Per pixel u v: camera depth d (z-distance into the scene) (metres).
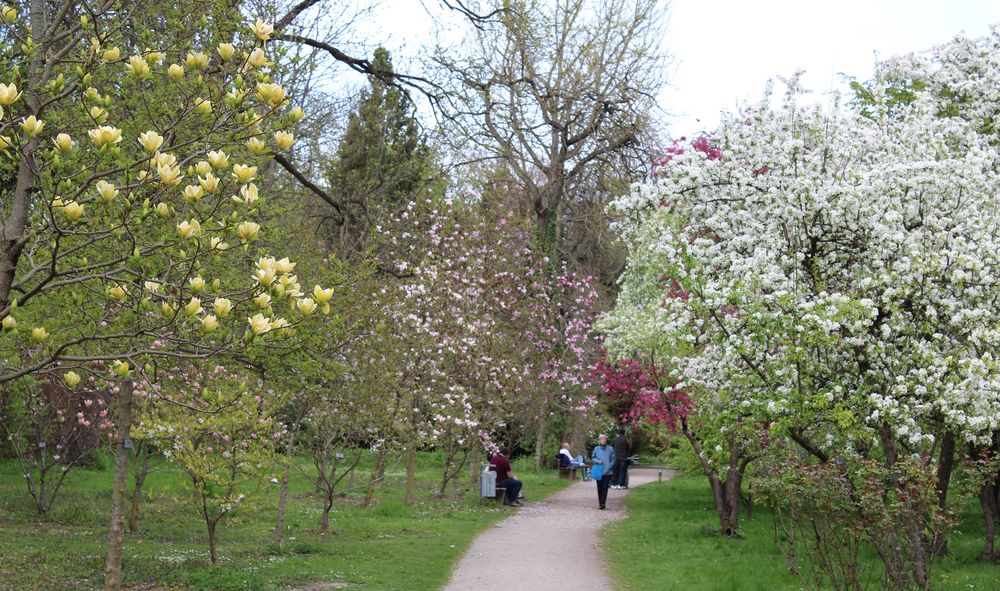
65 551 11.57
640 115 25.23
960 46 16.02
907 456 8.71
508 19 16.02
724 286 11.19
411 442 16.72
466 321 20.36
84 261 5.31
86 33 6.69
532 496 23.66
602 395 27.11
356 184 21.83
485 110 16.97
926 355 9.85
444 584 10.95
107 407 14.73
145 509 16.95
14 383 13.76
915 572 9.72
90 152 6.48
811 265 11.45
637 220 13.04
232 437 11.30
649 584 11.21
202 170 4.86
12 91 4.60
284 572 10.81
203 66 5.80
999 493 13.97
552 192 29.53
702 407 14.30
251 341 4.78
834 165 12.02
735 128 12.21
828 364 10.56
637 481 30.12
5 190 8.26
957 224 11.12
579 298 27.42
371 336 13.54
